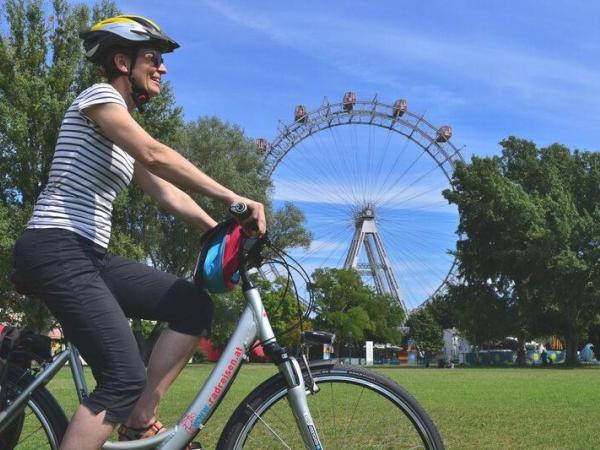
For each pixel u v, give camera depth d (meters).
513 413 8.46
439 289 77.88
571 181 59.41
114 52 3.03
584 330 64.00
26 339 3.15
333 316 77.56
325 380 3.06
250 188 47.06
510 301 60.31
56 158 2.92
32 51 29.78
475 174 58.66
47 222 2.85
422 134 74.44
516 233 57.19
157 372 3.05
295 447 3.02
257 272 3.25
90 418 2.81
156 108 31.56
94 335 2.83
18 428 3.14
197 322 3.08
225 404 8.48
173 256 43.06
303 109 73.75
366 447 3.04
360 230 84.12
